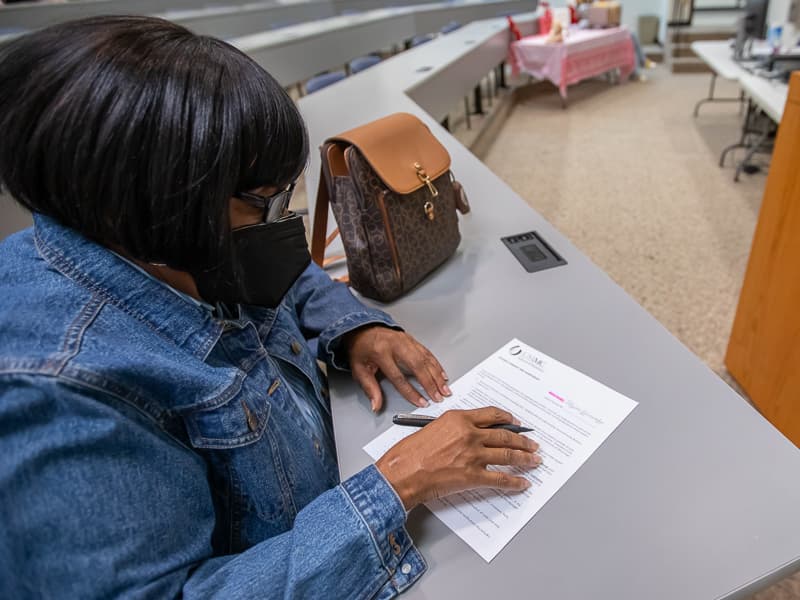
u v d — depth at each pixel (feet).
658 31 24.79
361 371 2.57
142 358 1.47
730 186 10.85
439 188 3.23
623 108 17.17
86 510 1.24
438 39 13.26
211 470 1.78
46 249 1.53
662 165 12.27
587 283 3.11
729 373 5.90
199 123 1.37
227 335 1.90
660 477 1.93
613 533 1.77
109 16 1.49
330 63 13.17
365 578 1.65
